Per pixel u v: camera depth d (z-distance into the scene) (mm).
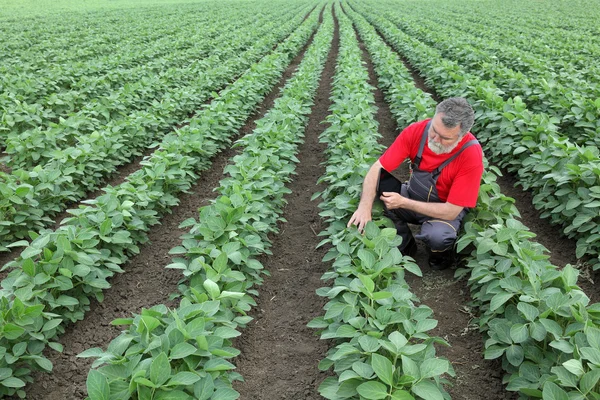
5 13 32719
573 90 9570
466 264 4797
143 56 15250
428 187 4586
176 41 18078
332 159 6562
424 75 13312
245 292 4434
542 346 3432
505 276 3904
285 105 9016
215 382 3141
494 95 8523
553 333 3129
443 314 4496
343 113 8469
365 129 7527
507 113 7375
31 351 3611
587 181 5172
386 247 4055
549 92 8820
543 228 5973
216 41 18625
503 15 30656
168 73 11969
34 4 41188
